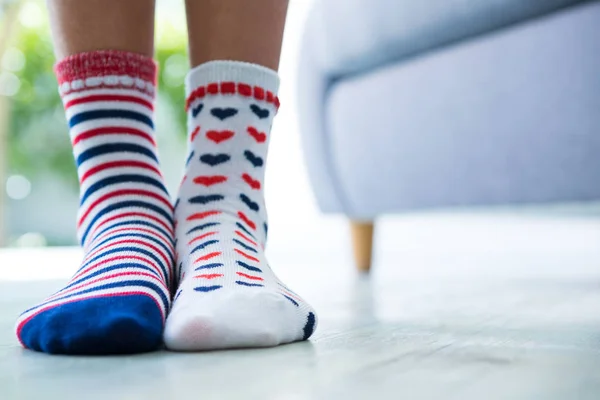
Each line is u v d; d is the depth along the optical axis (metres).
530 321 0.67
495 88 1.08
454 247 3.00
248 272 0.55
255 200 0.63
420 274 1.48
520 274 1.47
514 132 1.07
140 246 0.56
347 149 1.39
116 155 0.60
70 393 0.37
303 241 2.82
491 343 0.53
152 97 0.63
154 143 0.64
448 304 0.84
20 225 3.04
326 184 1.47
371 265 1.54
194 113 0.62
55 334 0.47
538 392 0.37
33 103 3.04
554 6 0.99
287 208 2.65
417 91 1.21
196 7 0.60
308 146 1.48
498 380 0.39
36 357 0.47
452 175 1.18
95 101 0.60
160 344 0.50
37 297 0.94
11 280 1.23
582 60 0.96
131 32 0.60
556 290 1.05
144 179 0.61
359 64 1.32
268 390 0.37
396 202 1.32
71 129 0.61
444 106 1.17
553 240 3.22
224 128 0.61
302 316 0.53
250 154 0.62
